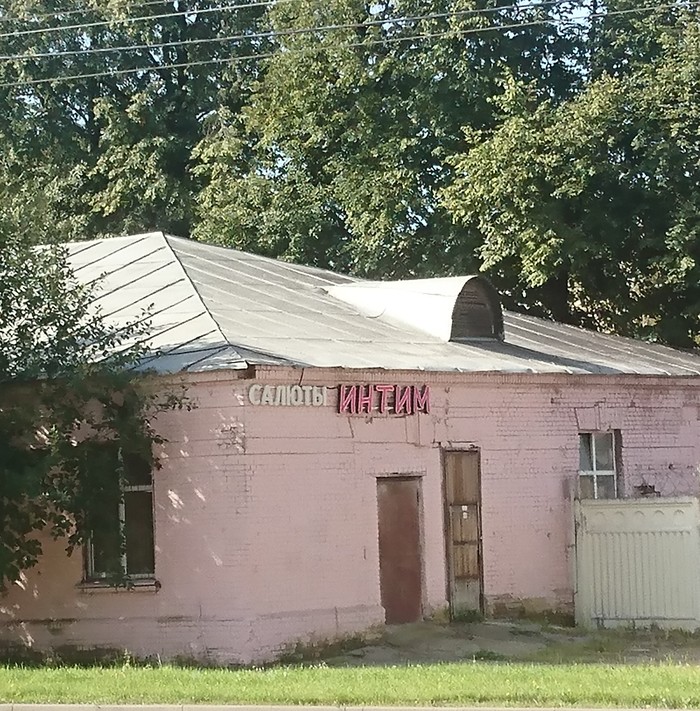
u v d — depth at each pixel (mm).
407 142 31062
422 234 31703
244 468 15953
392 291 21594
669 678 12617
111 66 37906
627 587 19391
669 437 22906
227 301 19422
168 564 16359
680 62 29219
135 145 36469
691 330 31156
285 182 33562
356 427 17453
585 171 28391
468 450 19172
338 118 32312
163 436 16422
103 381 15594
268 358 16422
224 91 37938
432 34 29750
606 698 11539
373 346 18922
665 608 19094
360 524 17359
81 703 12070
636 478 22141
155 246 21625
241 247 33031
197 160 37188
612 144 28719
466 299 21328
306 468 16688
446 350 20000
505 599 19469
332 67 32250
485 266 29125
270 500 16172
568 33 32750
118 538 16031
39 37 36875
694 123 28938
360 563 17281
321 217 32688
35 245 16453
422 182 31594
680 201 29266
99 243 22312
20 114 37031
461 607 18844
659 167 29047
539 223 28391
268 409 16281
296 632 16281
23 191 17453
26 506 15625
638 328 31609
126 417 15820
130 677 13438
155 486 16500
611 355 23547
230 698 11992
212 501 16094
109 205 36094
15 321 16062
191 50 38000
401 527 18047
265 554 16047
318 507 16797
